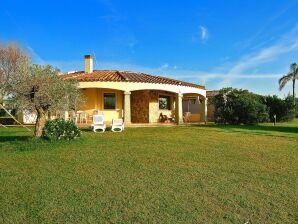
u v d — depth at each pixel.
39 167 9.34
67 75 29.94
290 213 5.69
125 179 7.95
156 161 10.27
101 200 6.33
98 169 9.07
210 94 40.72
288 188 7.23
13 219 5.38
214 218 5.45
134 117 30.69
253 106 30.67
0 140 15.65
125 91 26.19
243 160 10.55
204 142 15.20
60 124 15.01
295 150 12.86
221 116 31.50
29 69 14.75
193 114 34.22
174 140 15.92
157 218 5.43
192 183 7.60
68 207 5.93
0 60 34.47
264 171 8.93
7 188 7.14
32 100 14.84
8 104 15.26
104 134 18.86
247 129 24.02
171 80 30.53
